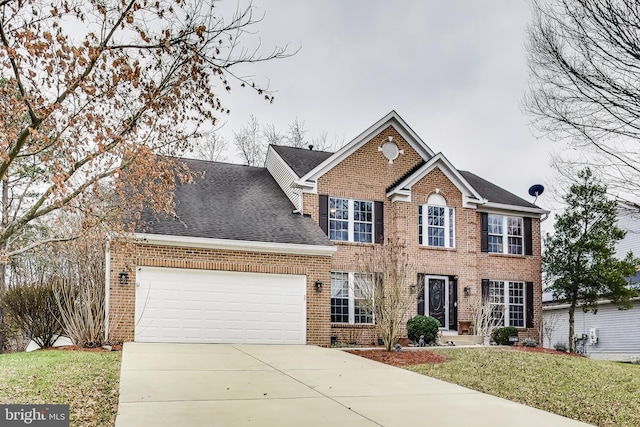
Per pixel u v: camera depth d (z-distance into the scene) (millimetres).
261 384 10789
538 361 15148
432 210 23781
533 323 25250
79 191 7957
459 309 23484
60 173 7145
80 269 15789
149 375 11102
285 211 21625
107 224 9477
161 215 18219
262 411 8594
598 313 29344
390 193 23141
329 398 9836
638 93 8367
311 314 18781
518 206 25609
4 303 16844
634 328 27203
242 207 21047
